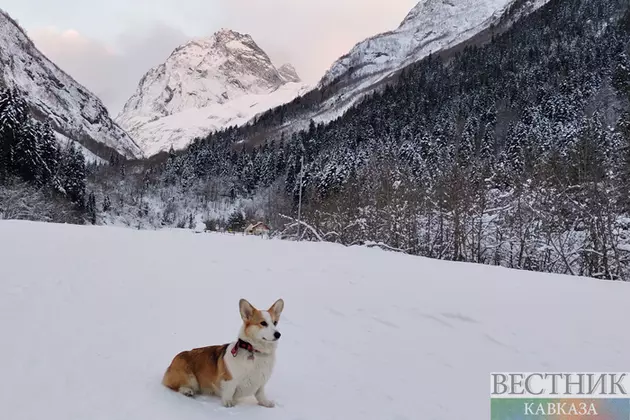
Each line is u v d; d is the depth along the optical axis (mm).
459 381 5871
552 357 6629
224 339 6535
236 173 114812
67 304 7531
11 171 52500
